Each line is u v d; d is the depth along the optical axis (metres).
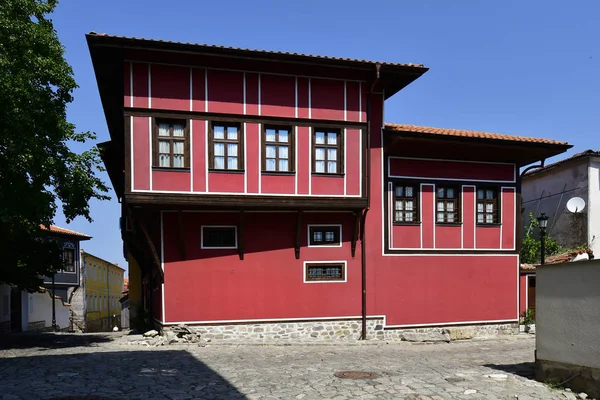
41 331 25.19
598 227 20.66
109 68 13.17
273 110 13.39
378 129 15.17
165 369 9.34
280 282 14.20
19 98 10.97
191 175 12.62
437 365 9.99
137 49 12.16
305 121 13.60
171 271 13.45
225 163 13.01
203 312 13.58
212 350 12.20
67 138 12.64
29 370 9.13
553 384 7.77
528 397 6.96
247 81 13.28
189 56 12.77
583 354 7.23
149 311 16.83
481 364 10.17
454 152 15.84
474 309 16.05
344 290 14.69
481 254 16.30
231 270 13.88
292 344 13.48
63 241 31.33
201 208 13.31
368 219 15.05
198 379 8.39
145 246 14.53
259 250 14.09
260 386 7.82
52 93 12.41
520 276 17.19
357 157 13.98
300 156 13.50
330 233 14.74
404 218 15.69
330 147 13.90
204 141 12.78
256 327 13.91
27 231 12.70
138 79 12.43
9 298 21.34
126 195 12.09
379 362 10.41
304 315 14.32
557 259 18.25
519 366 9.82
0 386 7.70
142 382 8.11
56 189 12.48
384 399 6.91
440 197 16.16
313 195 13.52
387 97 16.39
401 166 15.55
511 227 16.72
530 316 17.17
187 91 12.77
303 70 13.72
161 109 12.52
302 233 14.46
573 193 21.61
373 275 15.02
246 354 11.55
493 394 7.17
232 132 13.17
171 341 13.16
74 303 34.34
